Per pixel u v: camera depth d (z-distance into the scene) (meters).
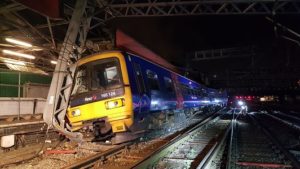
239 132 16.22
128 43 11.80
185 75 20.95
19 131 10.75
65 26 13.88
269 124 22.08
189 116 21.11
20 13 11.70
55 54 14.59
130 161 8.37
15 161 8.41
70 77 10.80
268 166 8.37
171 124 15.71
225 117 30.02
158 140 12.35
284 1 15.11
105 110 9.63
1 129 9.98
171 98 14.52
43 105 13.88
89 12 13.96
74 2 13.23
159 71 13.34
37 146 11.00
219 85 52.59
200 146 11.31
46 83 16.80
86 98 9.99
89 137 10.27
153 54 14.30
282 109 45.06
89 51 16.61
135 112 9.88
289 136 15.27
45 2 10.05
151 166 7.92
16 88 14.55
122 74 9.72
